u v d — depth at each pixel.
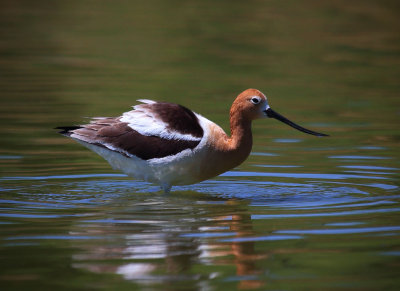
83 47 27.70
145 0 38.69
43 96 20.64
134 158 12.77
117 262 9.36
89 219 11.26
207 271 9.05
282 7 37.00
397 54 27.39
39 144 16.27
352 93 21.72
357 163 14.90
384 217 11.26
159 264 9.30
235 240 10.22
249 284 8.63
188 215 11.55
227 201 12.50
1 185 13.22
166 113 12.89
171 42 28.69
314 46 28.55
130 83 22.38
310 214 11.52
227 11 35.78
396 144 16.38
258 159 15.38
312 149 16.12
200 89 21.69
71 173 14.24
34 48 27.42
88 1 38.09
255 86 22.27
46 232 10.55
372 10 36.34
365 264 9.23
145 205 12.18
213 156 12.79
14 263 9.31
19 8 35.69
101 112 18.75
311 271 9.02
